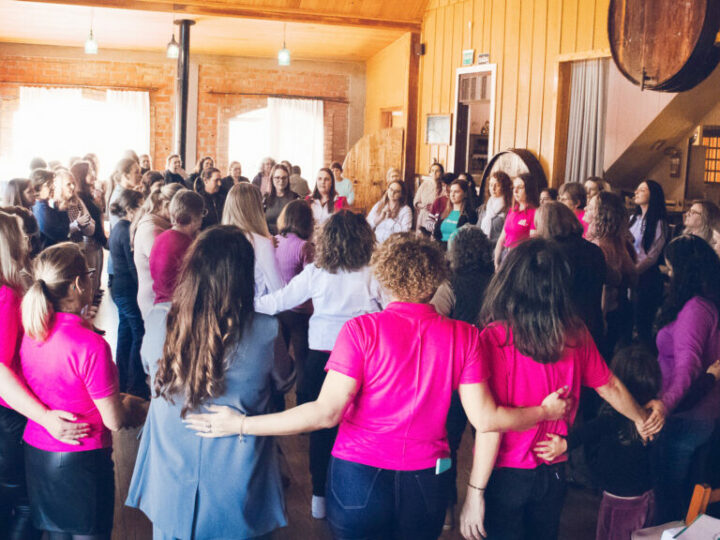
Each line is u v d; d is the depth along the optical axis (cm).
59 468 217
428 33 1006
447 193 746
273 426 187
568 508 338
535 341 192
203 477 191
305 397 306
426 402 191
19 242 239
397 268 194
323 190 671
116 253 457
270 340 193
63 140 1152
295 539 303
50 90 1137
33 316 208
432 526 197
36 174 508
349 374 189
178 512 192
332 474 200
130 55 1161
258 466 194
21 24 1003
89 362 211
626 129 705
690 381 247
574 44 751
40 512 223
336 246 292
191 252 190
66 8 910
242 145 1221
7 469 238
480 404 190
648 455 247
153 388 196
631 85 696
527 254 198
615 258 378
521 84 828
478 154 965
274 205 668
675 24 530
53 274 211
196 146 1199
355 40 1078
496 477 200
